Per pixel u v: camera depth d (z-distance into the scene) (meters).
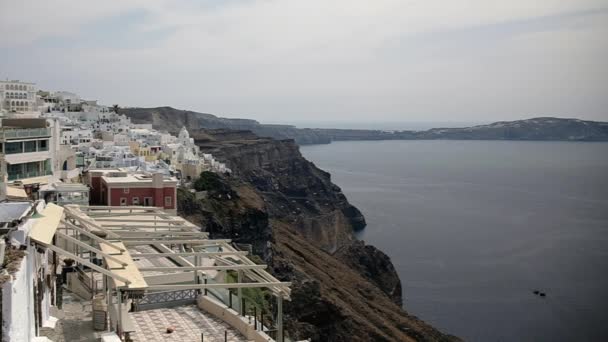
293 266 115.75
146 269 31.83
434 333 99.06
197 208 105.75
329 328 81.69
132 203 70.75
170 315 34.50
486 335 101.56
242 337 31.34
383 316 103.06
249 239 113.81
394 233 194.25
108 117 168.88
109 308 29.20
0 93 137.25
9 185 43.09
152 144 134.75
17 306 18.16
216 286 30.48
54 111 154.88
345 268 134.88
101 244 33.41
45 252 27.69
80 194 60.31
